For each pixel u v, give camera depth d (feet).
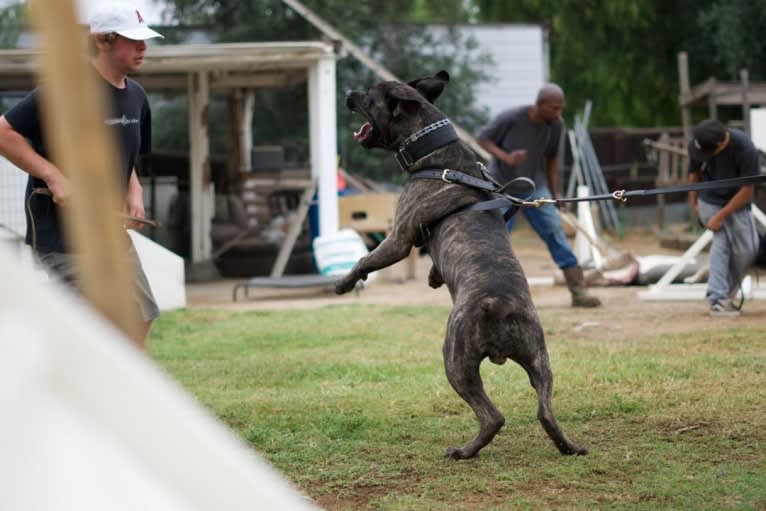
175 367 32.96
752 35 109.29
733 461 20.56
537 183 43.45
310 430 23.79
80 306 6.55
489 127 42.93
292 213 69.92
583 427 23.57
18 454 5.78
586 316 41.50
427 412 25.41
